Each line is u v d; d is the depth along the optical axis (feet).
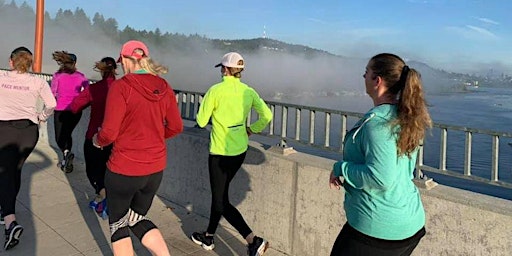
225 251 12.17
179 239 12.93
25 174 19.63
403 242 6.25
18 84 12.32
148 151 8.97
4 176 12.05
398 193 6.15
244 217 13.24
